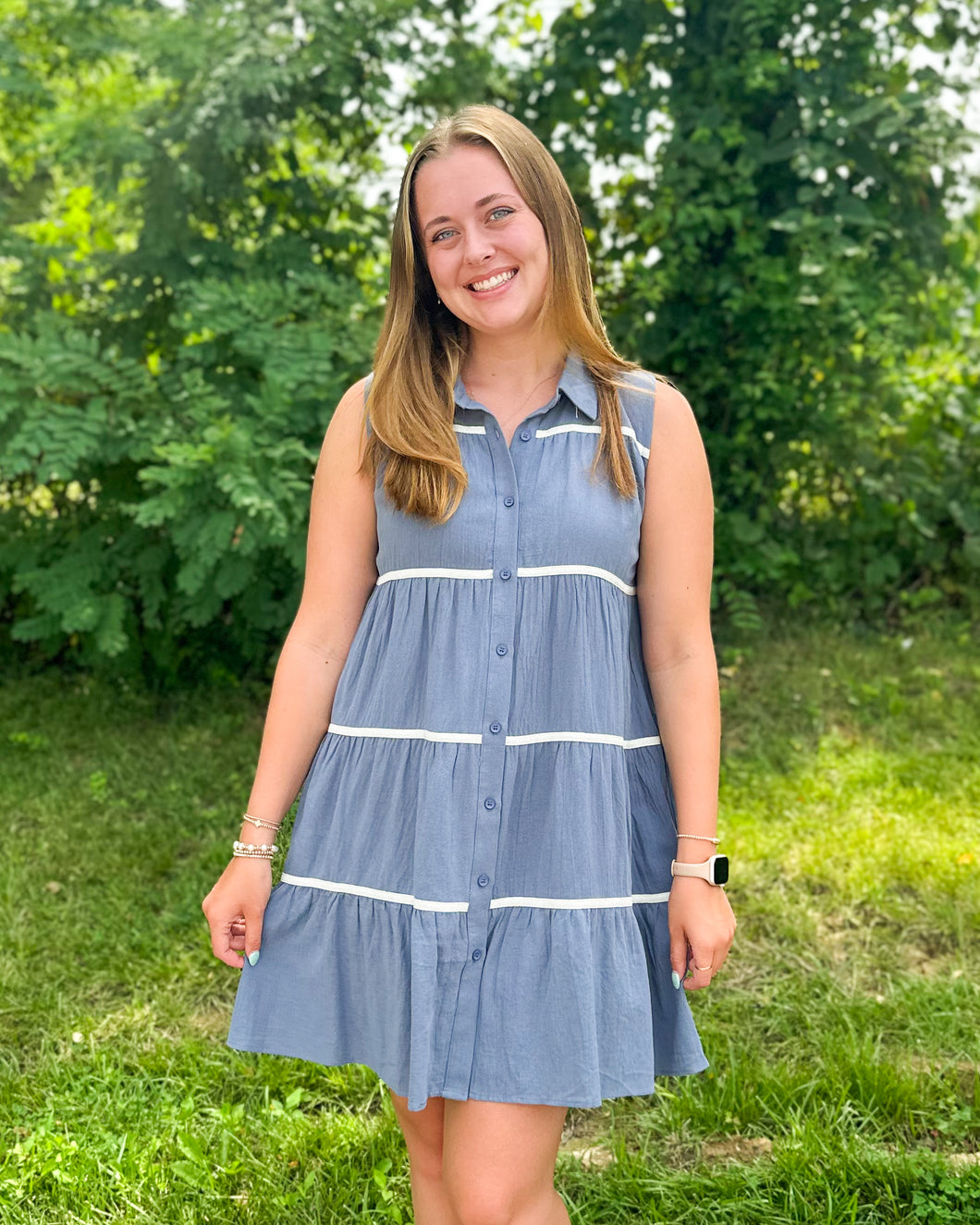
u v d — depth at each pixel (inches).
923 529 223.9
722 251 221.3
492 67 211.6
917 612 229.8
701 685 66.9
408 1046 63.2
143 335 205.5
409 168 67.8
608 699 64.2
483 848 62.7
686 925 64.9
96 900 144.3
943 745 182.4
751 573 225.0
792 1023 117.1
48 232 218.7
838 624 225.3
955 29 207.0
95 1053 113.6
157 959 130.2
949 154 208.4
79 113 186.5
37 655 225.6
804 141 202.8
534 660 63.7
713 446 225.8
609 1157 99.6
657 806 67.7
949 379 237.6
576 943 61.5
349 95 203.3
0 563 200.2
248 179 204.5
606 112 217.6
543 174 66.5
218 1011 122.6
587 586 64.1
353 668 67.7
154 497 169.2
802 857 147.7
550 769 63.4
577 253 67.7
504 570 63.9
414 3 195.3
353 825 65.7
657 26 210.5
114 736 196.4
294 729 68.8
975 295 239.3
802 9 204.8
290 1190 94.4
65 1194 93.2
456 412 67.1
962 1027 114.2
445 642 64.2
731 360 226.5
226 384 190.5
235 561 183.2
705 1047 111.5
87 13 192.5
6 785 177.2
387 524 66.6
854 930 134.1
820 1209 89.6
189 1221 90.2
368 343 184.1
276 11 187.9
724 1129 101.1
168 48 181.3
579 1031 60.8
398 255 68.7
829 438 225.1
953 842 150.2
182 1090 108.2
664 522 67.2
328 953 65.6
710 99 211.6
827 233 208.1
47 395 178.9
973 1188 90.2
